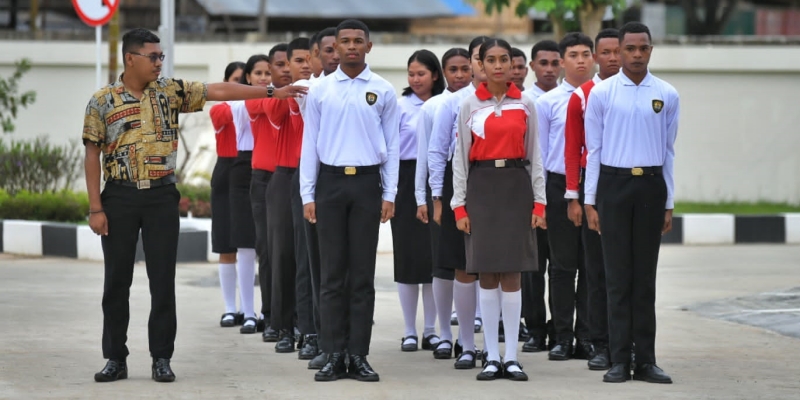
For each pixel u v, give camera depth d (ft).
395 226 39.37
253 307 43.47
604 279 35.32
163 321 32.55
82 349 37.19
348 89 33.09
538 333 39.04
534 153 33.32
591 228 33.47
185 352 37.81
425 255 39.04
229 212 43.86
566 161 35.09
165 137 32.32
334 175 33.01
